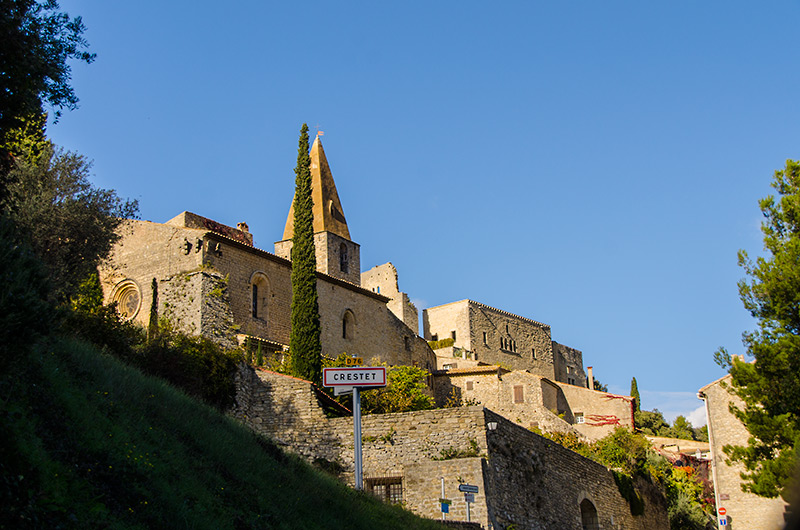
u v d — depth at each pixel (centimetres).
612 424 7106
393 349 6381
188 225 5434
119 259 4997
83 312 3128
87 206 3675
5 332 1454
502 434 3366
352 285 5947
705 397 5203
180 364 3303
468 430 3216
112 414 2039
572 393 7444
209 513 1816
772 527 1323
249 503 2030
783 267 3584
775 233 3772
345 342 5738
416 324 9444
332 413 3706
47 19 2156
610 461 4769
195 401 2702
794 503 1292
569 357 11331
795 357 3456
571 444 5178
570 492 3838
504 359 9975
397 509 2758
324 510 2291
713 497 5750
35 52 2008
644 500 4781
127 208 3875
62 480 1541
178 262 4766
